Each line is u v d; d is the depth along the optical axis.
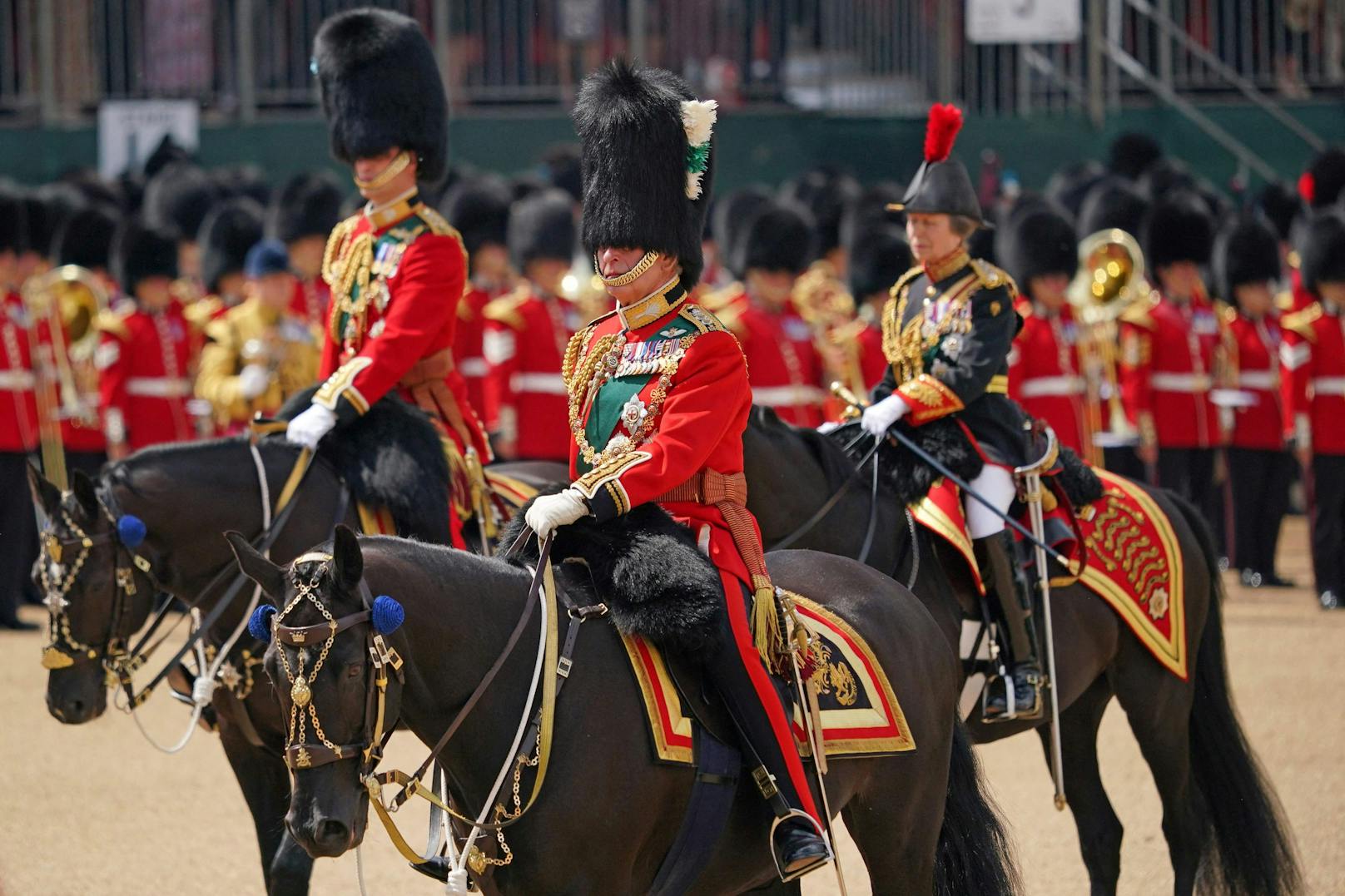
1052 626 22.34
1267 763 30.36
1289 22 67.94
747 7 65.75
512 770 14.88
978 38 62.31
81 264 53.00
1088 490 23.06
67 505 20.25
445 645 14.77
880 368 46.25
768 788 15.36
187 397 45.62
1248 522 50.12
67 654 20.14
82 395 47.66
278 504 21.34
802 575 17.69
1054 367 46.41
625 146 16.05
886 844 16.97
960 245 22.50
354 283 23.45
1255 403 49.84
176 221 54.88
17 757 31.50
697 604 15.22
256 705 20.86
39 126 66.06
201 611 21.38
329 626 13.62
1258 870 23.23
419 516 21.58
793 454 21.80
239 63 65.81
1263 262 50.56
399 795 14.41
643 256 15.94
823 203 57.25
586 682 15.22
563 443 44.66
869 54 66.31
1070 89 67.00
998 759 31.83
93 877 24.77
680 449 15.32
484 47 65.38
